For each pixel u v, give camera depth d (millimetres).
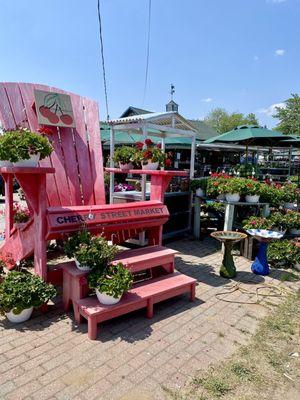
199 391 1933
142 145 4359
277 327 2740
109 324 2719
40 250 2893
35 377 2010
